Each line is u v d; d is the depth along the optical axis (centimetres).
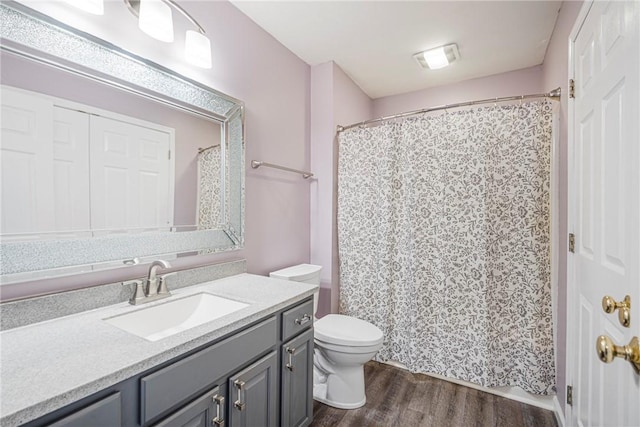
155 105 136
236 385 107
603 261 105
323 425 166
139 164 130
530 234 181
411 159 214
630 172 82
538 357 179
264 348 121
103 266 117
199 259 157
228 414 105
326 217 242
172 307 129
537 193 180
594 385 114
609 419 98
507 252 187
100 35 118
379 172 230
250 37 187
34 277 99
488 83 265
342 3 173
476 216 194
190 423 92
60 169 107
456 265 200
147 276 133
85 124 113
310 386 153
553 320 178
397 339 224
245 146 182
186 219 149
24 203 99
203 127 157
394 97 309
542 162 179
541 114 180
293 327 138
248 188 187
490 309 190
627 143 85
